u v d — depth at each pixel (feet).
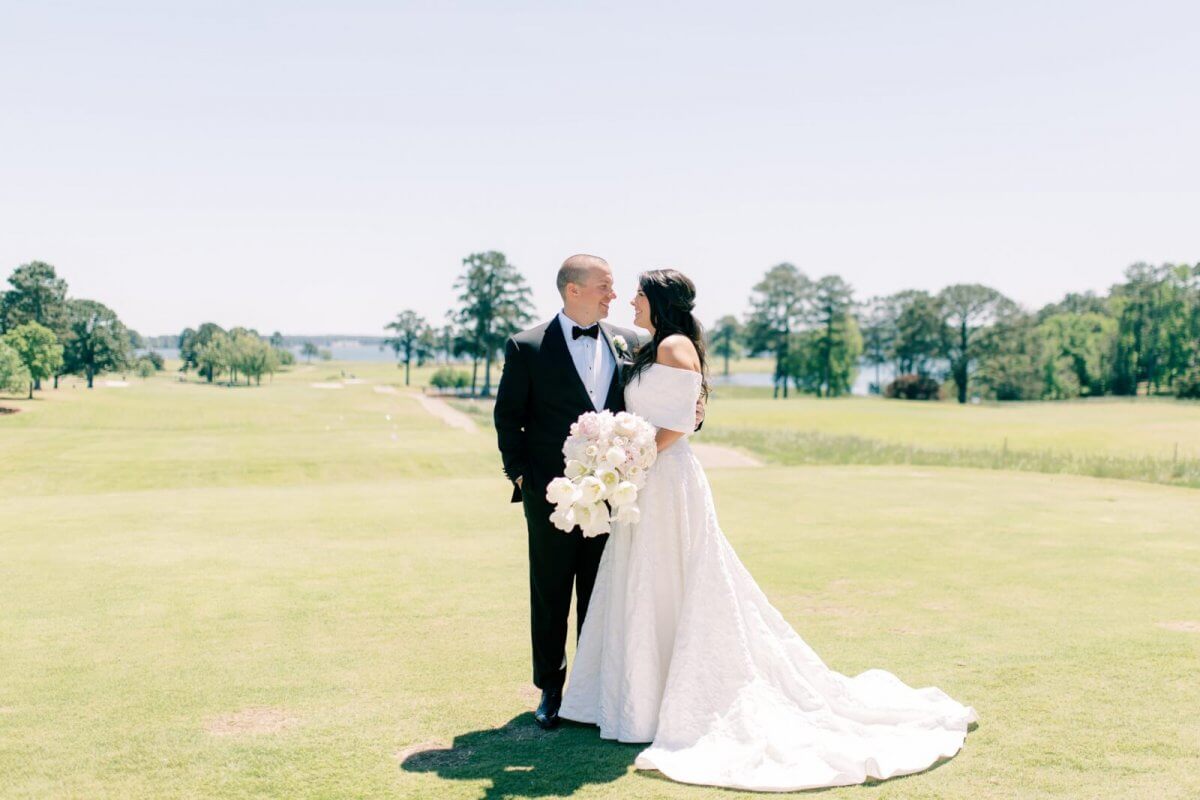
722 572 13.11
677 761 11.62
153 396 241.55
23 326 269.85
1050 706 13.64
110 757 12.18
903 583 23.53
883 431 130.93
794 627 18.99
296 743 12.70
